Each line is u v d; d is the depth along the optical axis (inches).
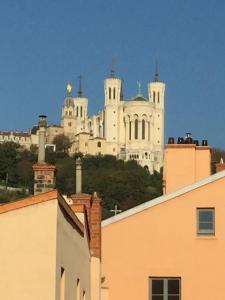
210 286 1240.8
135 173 7657.5
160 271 1249.4
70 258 862.5
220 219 1251.2
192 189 1263.5
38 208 749.3
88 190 7150.6
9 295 736.3
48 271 740.0
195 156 1501.0
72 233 880.9
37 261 741.9
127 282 1251.2
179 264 1249.4
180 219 1259.8
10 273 740.0
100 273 1127.6
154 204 1266.0
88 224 1077.1
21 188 7224.4
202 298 1239.5
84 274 1023.0
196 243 1251.8
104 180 7209.6
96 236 1117.7
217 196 1254.9
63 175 5890.8
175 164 1502.2
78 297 951.6
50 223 747.4
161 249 1255.5
